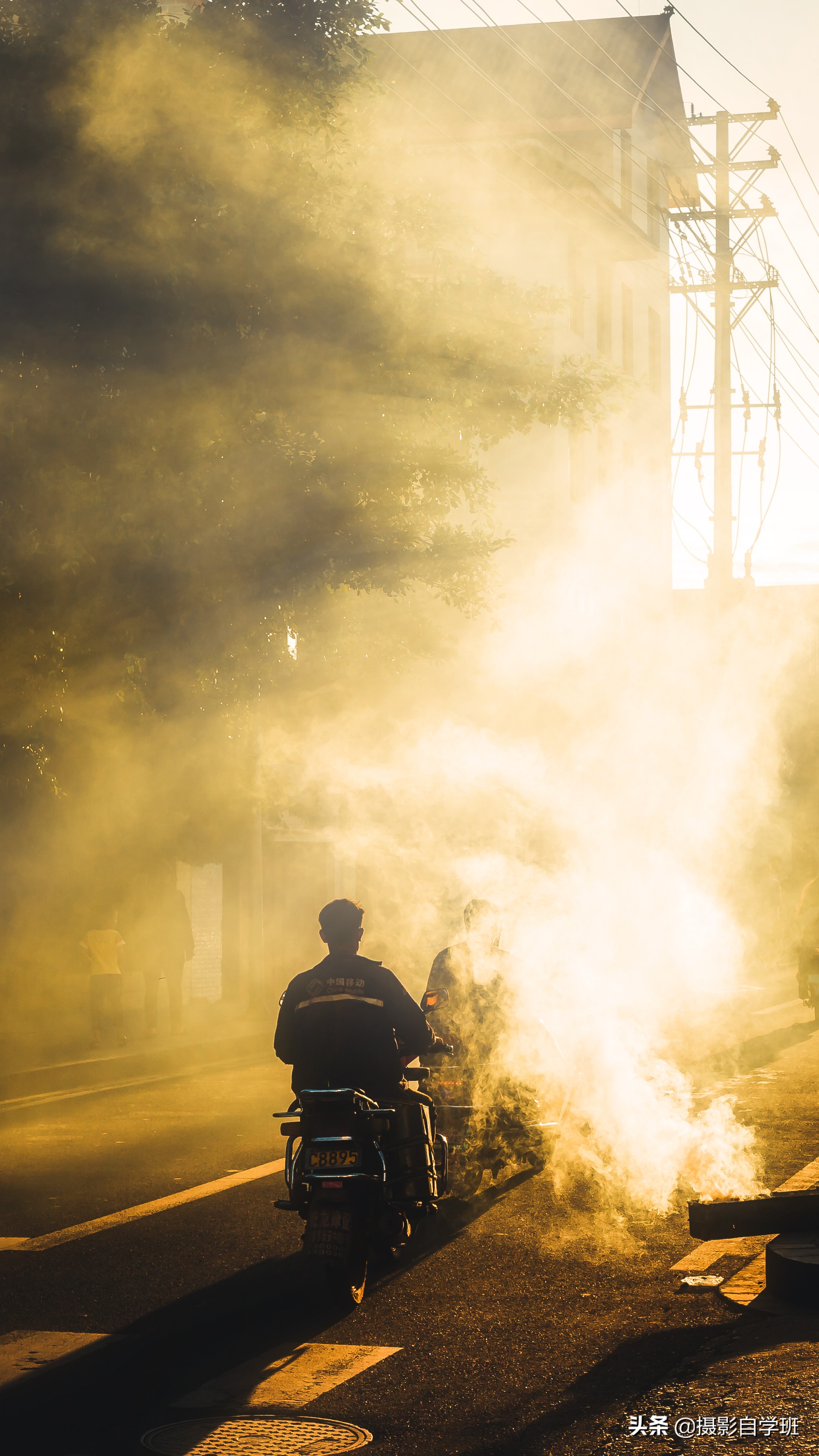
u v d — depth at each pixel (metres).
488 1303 7.00
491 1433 5.30
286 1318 6.80
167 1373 6.06
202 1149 11.51
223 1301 7.12
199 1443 5.27
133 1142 11.97
